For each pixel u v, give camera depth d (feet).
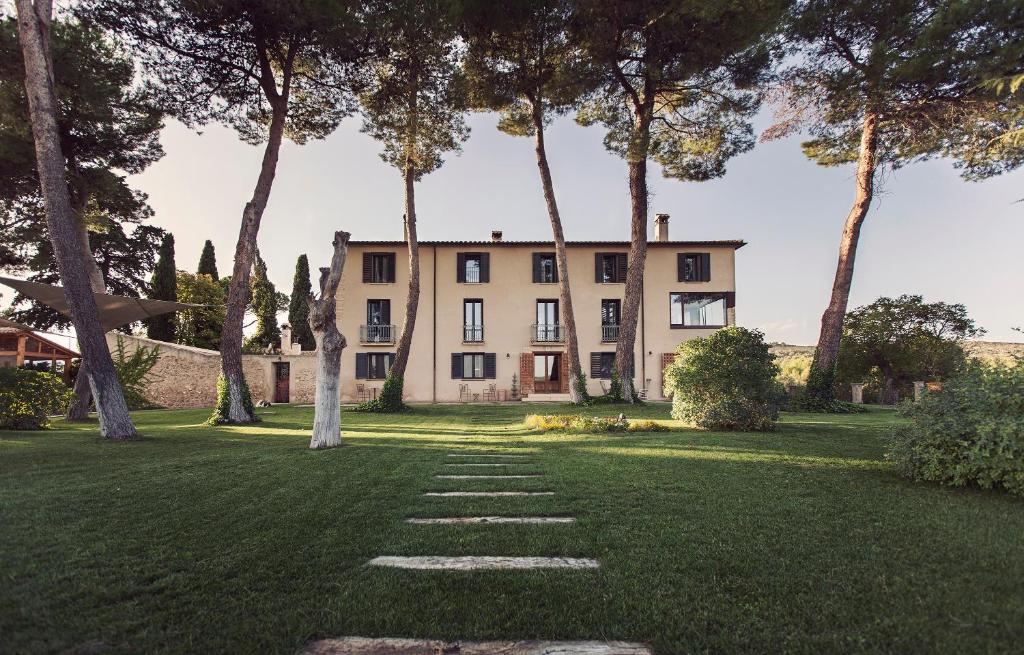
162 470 17.47
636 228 56.24
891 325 70.23
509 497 13.70
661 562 8.68
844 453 20.76
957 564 8.40
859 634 6.15
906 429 16.08
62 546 9.38
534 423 35.78
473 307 80.84
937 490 13.99
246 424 38.96
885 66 41.16
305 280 109.19
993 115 37.09
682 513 11.79
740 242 80.33
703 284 80.69
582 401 56.54
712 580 7.88
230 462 19.26
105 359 27.61
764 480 15.46
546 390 82.79
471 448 23.84
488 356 79.66
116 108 44.19
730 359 30.55
